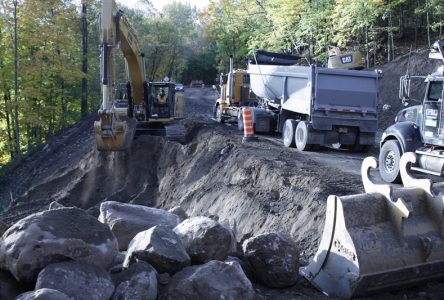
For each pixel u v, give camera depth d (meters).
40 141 37.00
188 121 23.72
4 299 4.51
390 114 23.95
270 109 20.08
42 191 20.69
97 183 19.92
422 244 5.50
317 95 15.38
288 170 11.76
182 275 4.92
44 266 4.65
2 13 27.59
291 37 31.59
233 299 4.74
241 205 11.52
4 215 18.25
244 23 37.94
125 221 7.19
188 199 14.95
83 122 33.56
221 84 25.30
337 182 10.44
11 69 28.78
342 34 29.00
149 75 60.16
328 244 5.63
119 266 5.45
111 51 15.77
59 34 29.97
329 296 5.56
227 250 5.60
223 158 15.57
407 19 35.75
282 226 9.68
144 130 21.77
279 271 5.70
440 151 10.12
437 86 10.20
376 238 5.40
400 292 5.75
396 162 10.77
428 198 5.74
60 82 34.88
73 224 4.95
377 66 30.05
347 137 15.81
